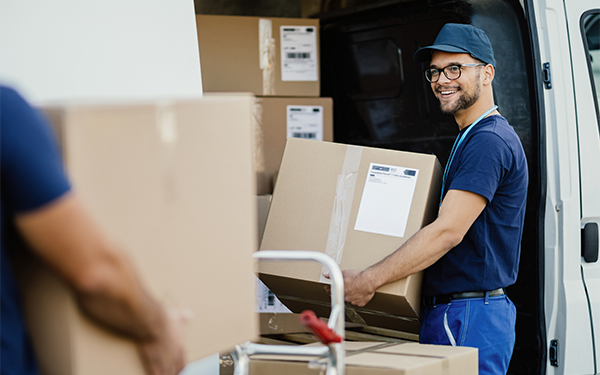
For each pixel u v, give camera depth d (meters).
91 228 0.86
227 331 1.14
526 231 2.41
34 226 0.83
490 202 1.93
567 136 2.44
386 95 2.96
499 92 2.46
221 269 1.13
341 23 3.08
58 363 0.94
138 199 0.97
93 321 0.93
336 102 3.19
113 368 0.96
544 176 2.39
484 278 1.92
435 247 1.83
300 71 2.95
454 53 2.05
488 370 1.89
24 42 1.42
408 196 1.96
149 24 1.66
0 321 0.86
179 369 1.04
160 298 1.01
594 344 2.46
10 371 0.87
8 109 0.82
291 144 2.14
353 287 1.88
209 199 1.10
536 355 2.39
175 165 1.03
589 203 2.48
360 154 2.05
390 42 2.90
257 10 3.30
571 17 2.53
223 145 1.12
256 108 2.88
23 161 0.81
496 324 1.91
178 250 1.04
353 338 2.39
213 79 2.82
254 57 2.88
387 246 1.93
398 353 1.69
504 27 2.46
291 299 2.22
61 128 0.88
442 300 1.97
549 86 2.42
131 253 0.96
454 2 2.59
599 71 2.58
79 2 1.52
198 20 2.81
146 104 0.98
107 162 0.93
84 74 1.50
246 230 1.18
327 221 2.01
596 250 2.52
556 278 2.40
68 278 0.86
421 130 2.84
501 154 1.89
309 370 1.57
